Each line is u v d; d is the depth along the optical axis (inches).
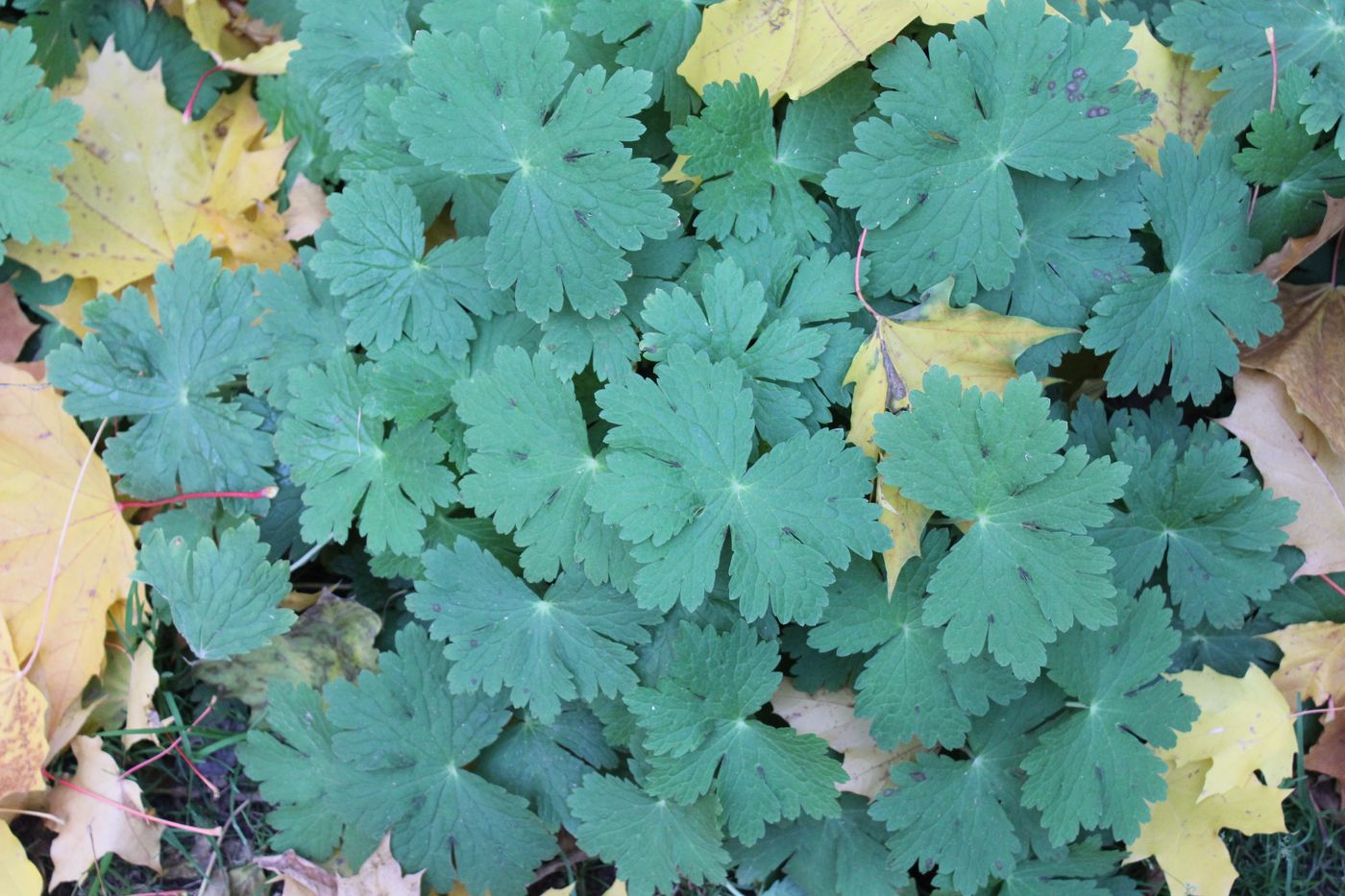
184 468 67.3
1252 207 65.1
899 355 58.9
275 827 66.4
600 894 70.4
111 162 73.5
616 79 55.5
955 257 59.8
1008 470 54.7
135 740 68.7
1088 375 68.3
